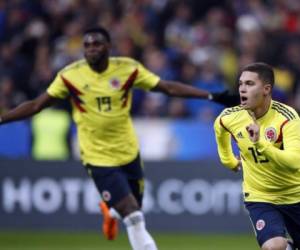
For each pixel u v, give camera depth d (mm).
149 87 28547
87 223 41781
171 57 51406
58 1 54281
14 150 44625
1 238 39531
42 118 44656
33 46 51531
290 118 22031
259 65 21906
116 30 52094
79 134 28438
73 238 39875
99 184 28094
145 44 51688
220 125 23203
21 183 41906
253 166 22625
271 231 21938
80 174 41906
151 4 54781
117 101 28062
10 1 54188
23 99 48125
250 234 41656
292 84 50719
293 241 23453
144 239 27141
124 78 28109
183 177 42000
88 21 52500
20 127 44656
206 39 53000
